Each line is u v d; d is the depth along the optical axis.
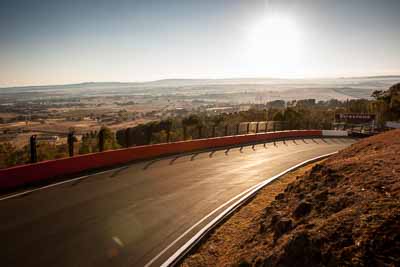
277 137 29.95
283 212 6.39
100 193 9.71
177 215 8.03
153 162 15.36
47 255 5.73
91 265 5.43
